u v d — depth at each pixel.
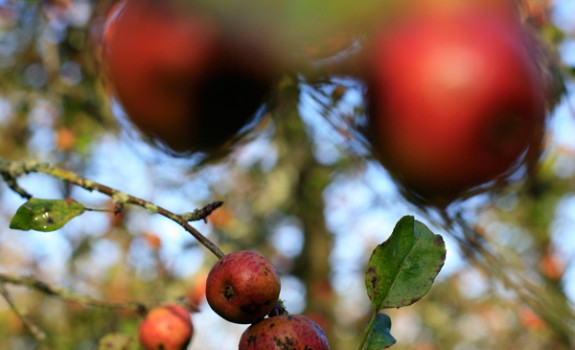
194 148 0.40
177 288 1.73
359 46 0.34
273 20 0.30
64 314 1.82
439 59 0.34
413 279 0.57
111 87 0.39
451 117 0.34
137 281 1.79
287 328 0.55
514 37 0.36
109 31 0.40
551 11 0.66
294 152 1.86
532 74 0.36
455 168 0.35
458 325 2.66
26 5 1.48
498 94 0.34
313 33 0.30
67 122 1.67
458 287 2.47
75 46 1.48
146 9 0.37
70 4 1.44
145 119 0.39
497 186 0.36
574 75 0.60
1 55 1.60
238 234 2.19
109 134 1.64
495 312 2.36
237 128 0.39
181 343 0.89
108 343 0.94
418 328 2.83
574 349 0.55
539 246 1.40
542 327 1.12
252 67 0.34
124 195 0.63
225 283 0.56
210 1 0.34
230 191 2.04
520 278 0.53
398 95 0.35
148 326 0.87
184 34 0.35
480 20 0.36
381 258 0.57
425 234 0.57
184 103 0.37
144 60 0.36
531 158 0.36
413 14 0.35
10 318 2.16
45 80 1.64
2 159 0.69
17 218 0.61
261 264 0.56
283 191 2.09
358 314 2.62
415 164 0.35
